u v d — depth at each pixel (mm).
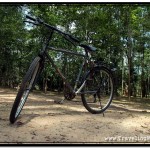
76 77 4484
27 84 3668
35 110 4402
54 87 15914
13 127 3391
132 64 17469
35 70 3670
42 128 3439
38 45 13156
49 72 12836
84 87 4332
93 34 14117
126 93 20109
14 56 14586
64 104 5324
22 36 14086
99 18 13586
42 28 12492
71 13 13383
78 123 3773
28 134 3191
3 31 13555
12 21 13758
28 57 14164
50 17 12812
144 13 14672
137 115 4688
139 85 21984
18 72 15039
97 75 4488
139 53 18312
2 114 4008
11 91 9047
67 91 4230
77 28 13938
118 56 15984
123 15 13852
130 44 14516
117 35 14516
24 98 3654
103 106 4727
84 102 4359
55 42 11570
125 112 4965
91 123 3830
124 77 19047
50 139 3092
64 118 3971
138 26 15445
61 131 3385
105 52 14516
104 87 4598
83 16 13648
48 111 4402
